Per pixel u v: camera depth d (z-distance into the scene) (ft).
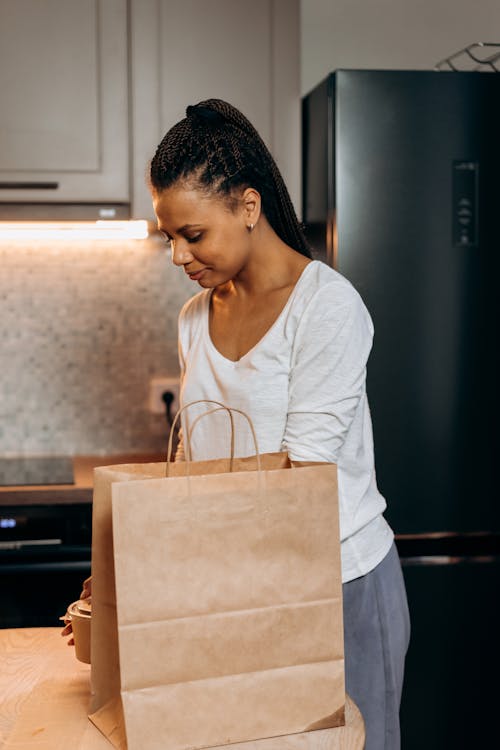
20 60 7.98
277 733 3.38
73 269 9.34
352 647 4.56
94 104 8.06
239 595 3.29
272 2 8.17
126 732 3.17
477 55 9.29
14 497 7.50
